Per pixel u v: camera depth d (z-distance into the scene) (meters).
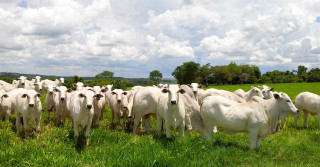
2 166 5.36
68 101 9.73
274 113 7.39
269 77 102.25
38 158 5.46
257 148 7.18
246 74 97.12
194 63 83.06
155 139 7.75
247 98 11.98
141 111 9.14
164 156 5.84
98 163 5.66
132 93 10.80
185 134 8.89
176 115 7.84
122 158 5.96
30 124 9.34
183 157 6.09
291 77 98.88
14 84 18.22
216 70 90.75
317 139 8.42
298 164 6.14
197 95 11.62
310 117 13.06
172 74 90.31
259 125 6.99
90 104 7.05
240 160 6.15
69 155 6.10
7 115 9.38
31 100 7.62
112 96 11.05
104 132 8.06
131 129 10.27
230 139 8.41
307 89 46.03
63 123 9.72
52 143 6.54
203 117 7.96
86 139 7.38
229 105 7.37
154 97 8.90
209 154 6.40
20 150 5.92
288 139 8.45
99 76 88.75
